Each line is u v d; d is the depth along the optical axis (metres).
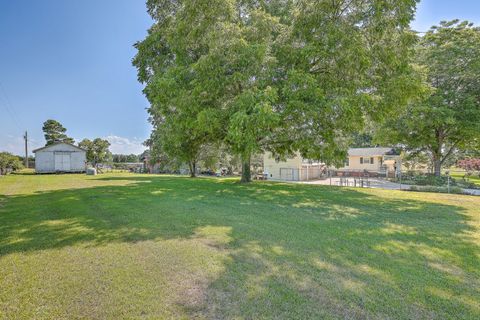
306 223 4.93
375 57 8.42
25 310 2.09
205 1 8.41
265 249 3.48
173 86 8.78
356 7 8.11
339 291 2.39
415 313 2.07
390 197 8.66
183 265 2.95
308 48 8.07
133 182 14.02
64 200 7.54
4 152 27.53
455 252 3.44
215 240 3.85
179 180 15.52
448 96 15.16
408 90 8.40
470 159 18.50
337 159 11.45
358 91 8.77
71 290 2.39
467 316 2.04
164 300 2.24
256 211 6.02
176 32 9.45
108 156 39.41
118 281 2.57
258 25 8.91
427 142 17.33
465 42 14.74
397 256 3.28
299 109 8.29
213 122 8.48
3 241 3.78
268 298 2.27
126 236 4.03
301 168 23.92
